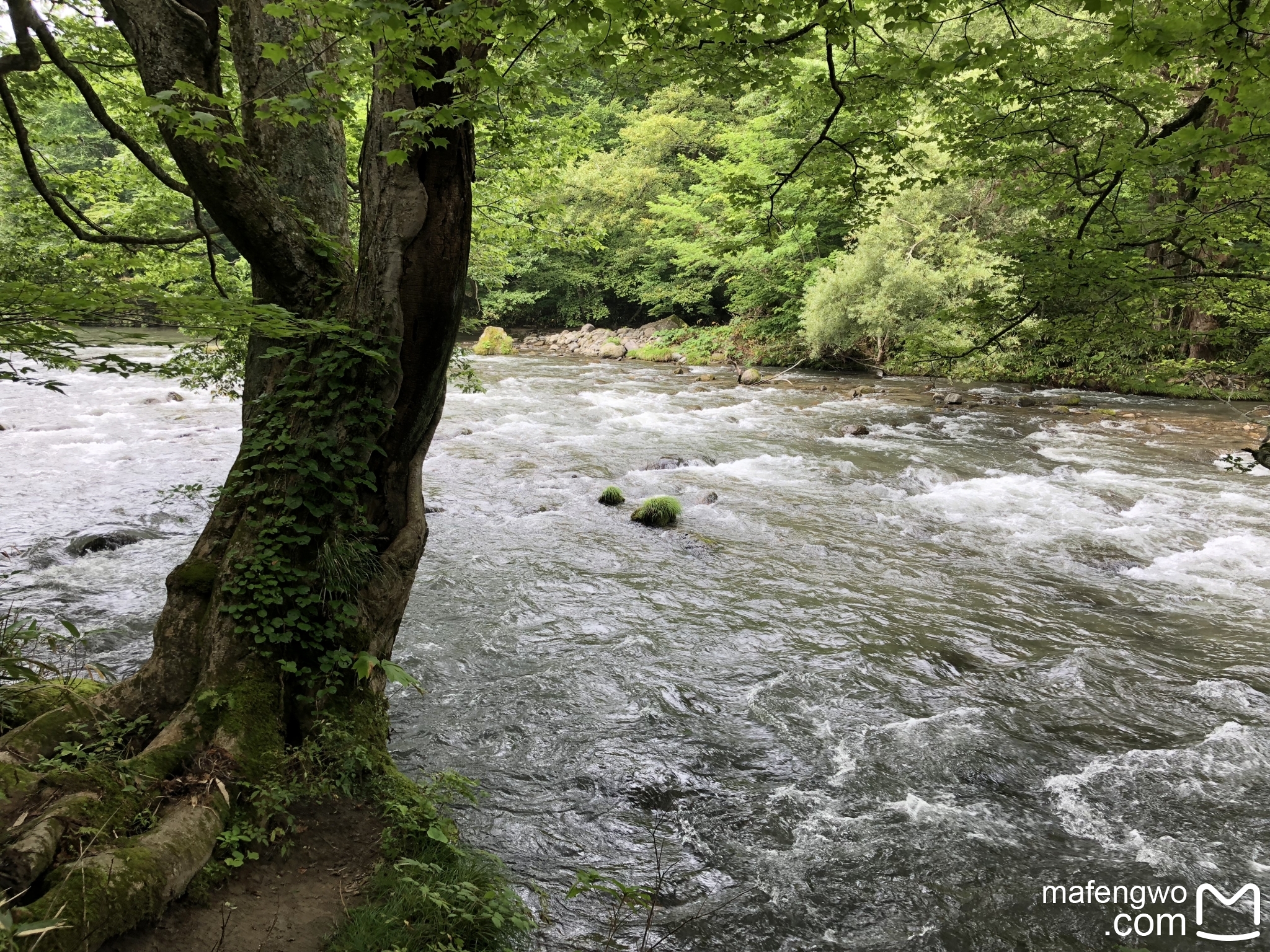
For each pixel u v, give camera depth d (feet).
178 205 30.66
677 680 23.39
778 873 15.58
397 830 14.26
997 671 24.45
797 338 102.78
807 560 33.99
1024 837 16.84
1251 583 32.07
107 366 12.60
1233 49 12.28
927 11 14.94
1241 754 20.03
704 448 55.88
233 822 13.20
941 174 26.35
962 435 62.49
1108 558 34.30
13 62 17.56
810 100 22.97
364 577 16.34
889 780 18.85
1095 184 24.61
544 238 38.96
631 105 142.51
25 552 30.76
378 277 16.08
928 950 13.73
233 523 16.63
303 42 12.13
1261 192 21.93
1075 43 21.72
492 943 12.32
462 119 13.28
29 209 29.84
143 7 14.51
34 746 13.52
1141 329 25.11
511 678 23.24
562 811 17.37
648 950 13.38
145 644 23.89
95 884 10.40
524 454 52.65
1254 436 61.11
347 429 16.15
